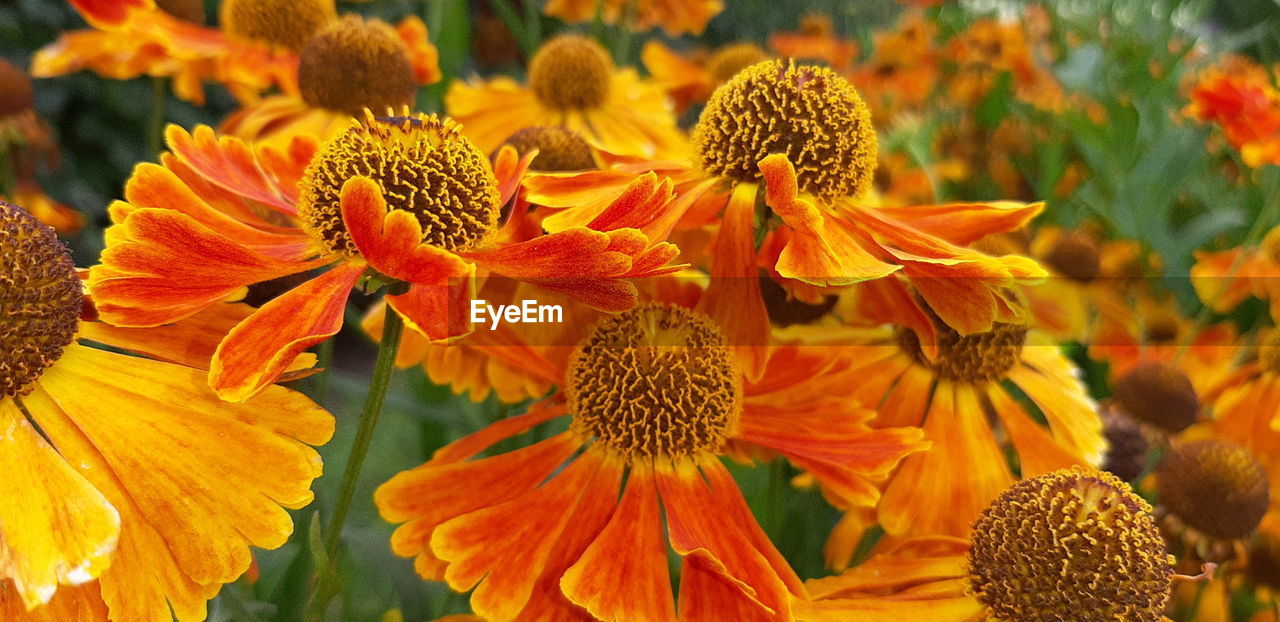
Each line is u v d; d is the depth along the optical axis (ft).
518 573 0.48
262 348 0.42
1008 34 1.30
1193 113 0.82
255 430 0.44
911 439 0.53
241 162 0.54
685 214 0.54
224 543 0.42
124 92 2.03
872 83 1.33
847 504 0.55
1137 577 0.48
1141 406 0.72
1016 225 0.56
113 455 0.42
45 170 1.95
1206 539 0.64
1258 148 0.76
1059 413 0.61
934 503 0.55
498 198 0.50
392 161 0.47
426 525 0.50
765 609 0.44
